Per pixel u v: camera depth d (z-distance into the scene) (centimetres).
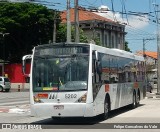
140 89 2675
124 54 2262
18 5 7438
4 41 7419
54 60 1652
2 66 7188
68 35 2958
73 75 1623
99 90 1711
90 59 1633
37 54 1677
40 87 1639
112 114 2097
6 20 7331
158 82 4538
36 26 7531
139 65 2691
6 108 2555
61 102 1606
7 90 5881
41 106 1620
